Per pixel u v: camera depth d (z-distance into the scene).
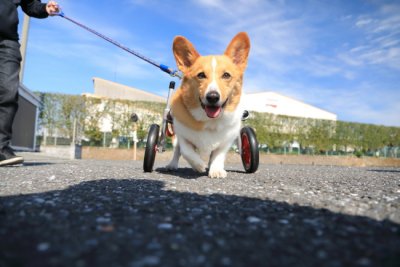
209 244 0.29
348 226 0.36
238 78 0.86
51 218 0.37
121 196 0.52
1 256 0.25
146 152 0.93
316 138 4.44
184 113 0.85
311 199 0.54
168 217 0.39
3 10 0.89
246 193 0.59
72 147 2.88
